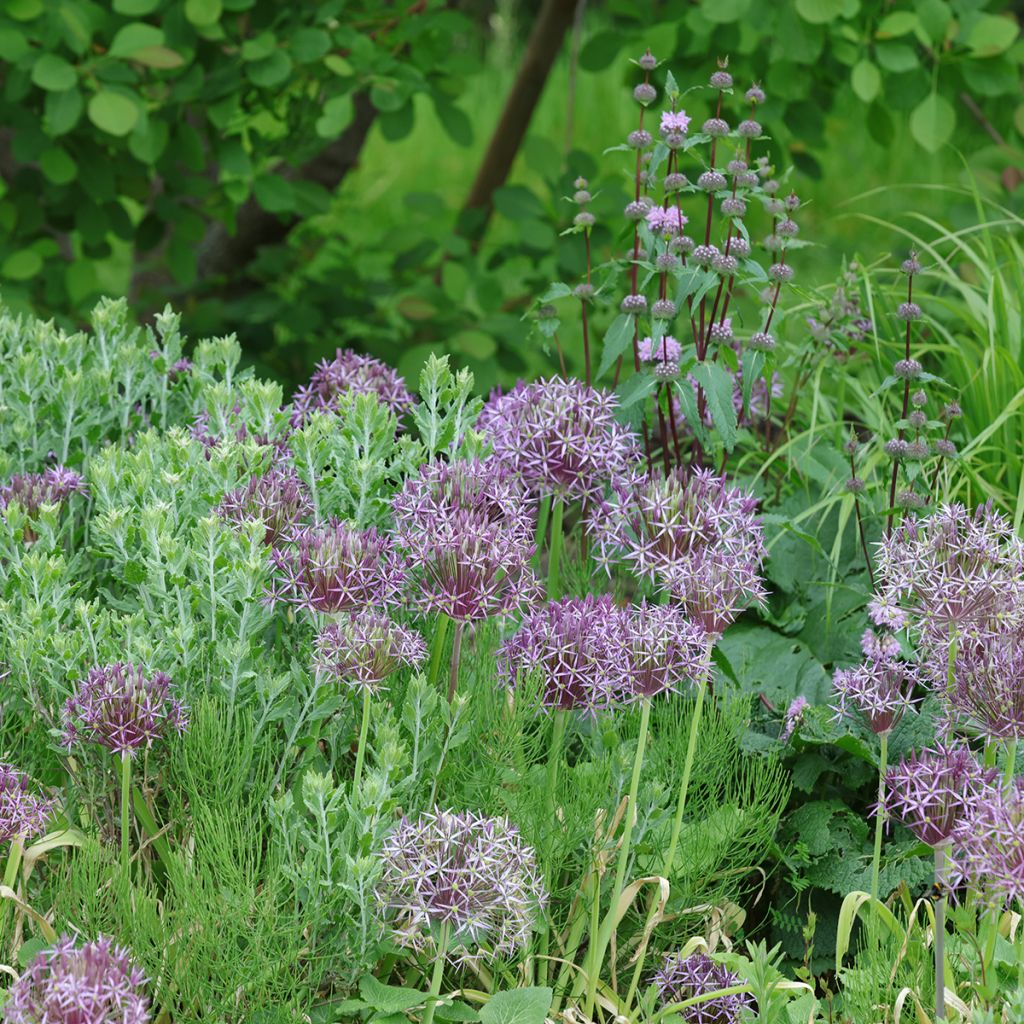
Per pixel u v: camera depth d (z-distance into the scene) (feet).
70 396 11.98
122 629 9.62
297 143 19.95
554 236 19.84
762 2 16.93
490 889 8.11
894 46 17.02
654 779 9.95
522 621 10.09
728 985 9.59
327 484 10.54
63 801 9.96
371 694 8.96
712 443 12.38
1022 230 17.92
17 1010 7.07
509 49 42.65
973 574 8.92
